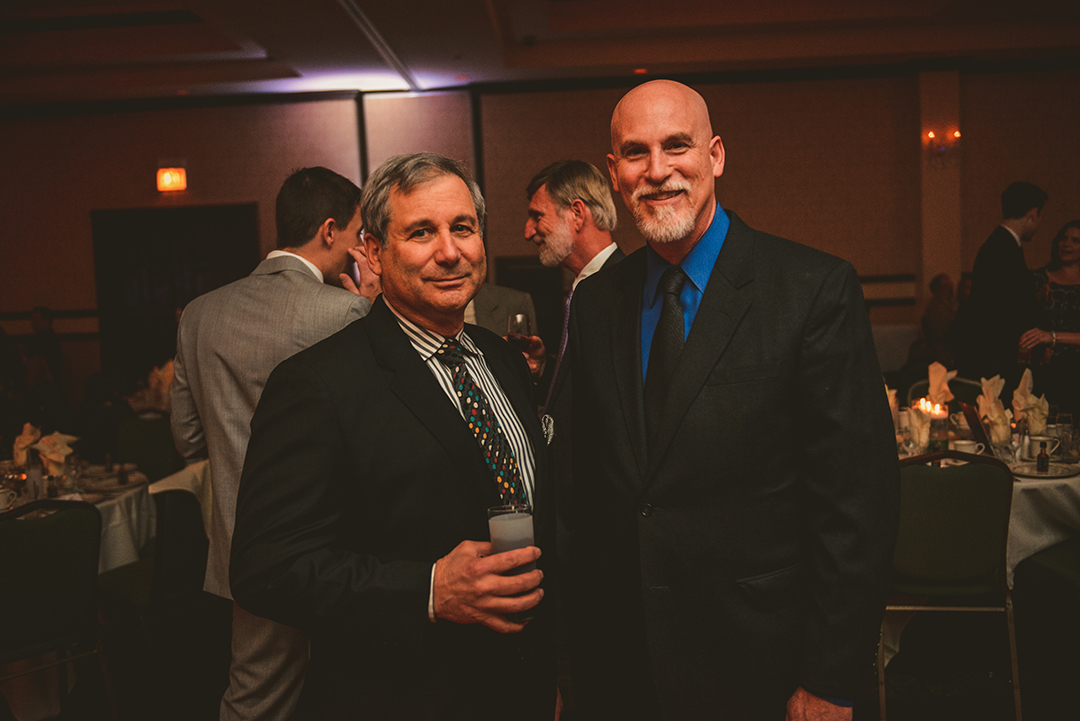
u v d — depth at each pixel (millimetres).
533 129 8602
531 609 1058
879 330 8344
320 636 1127
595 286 1582
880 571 1228
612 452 1404
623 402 1407
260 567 1040
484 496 1155
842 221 8719
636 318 1454
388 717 1101
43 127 8727
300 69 7582
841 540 1228
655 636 1318
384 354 1165
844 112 8633
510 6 6805
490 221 8680
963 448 3162
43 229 8812
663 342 1362
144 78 8031
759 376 1277
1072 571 2568
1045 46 7883
